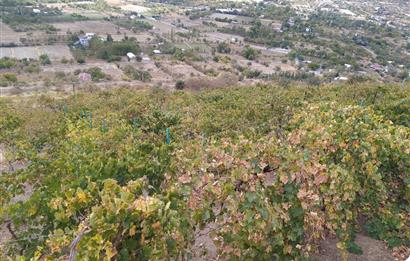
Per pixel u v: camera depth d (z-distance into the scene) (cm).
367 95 1356
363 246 573
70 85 3453
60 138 1039
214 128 1001
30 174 626
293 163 461
